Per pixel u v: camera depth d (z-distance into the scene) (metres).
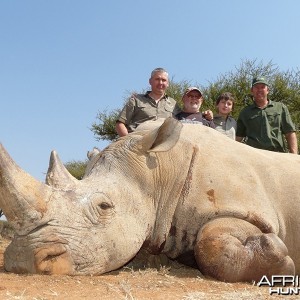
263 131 3.72
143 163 2.26
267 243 2.02
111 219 2.06
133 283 1.91
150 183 2.26
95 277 1.97
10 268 1.96
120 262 2.08
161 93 3.63
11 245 1.96
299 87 8.34
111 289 1.78
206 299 1.66
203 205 2.22
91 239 1.99
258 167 2.39
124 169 2.23
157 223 2.27
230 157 2.38
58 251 1.92
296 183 2.38
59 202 1.96
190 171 2.30
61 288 1.75
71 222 1.96
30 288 1.73
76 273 1.96
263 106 3.79
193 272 2.27
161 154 2.31
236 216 2.18
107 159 2.25
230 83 8.32
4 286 1.73
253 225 2.18
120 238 2.06
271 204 2.32
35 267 1.91
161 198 2.28
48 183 2.04
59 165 2.08
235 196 2.24
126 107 3.61
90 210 2.02
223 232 2.11
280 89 8.18
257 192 2.28
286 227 2.34
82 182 2.11
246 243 2.06
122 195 2.14
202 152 2.37
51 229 1.92
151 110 3.60
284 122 3.79
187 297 1.68
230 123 3.76
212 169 2.30
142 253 2.43
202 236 2.12
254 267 2.00
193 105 3.59
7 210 1.87
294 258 2.37
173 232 2.27
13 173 1.85
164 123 2.21
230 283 2.00
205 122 3.59
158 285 1.90
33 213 1.88
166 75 3.62
